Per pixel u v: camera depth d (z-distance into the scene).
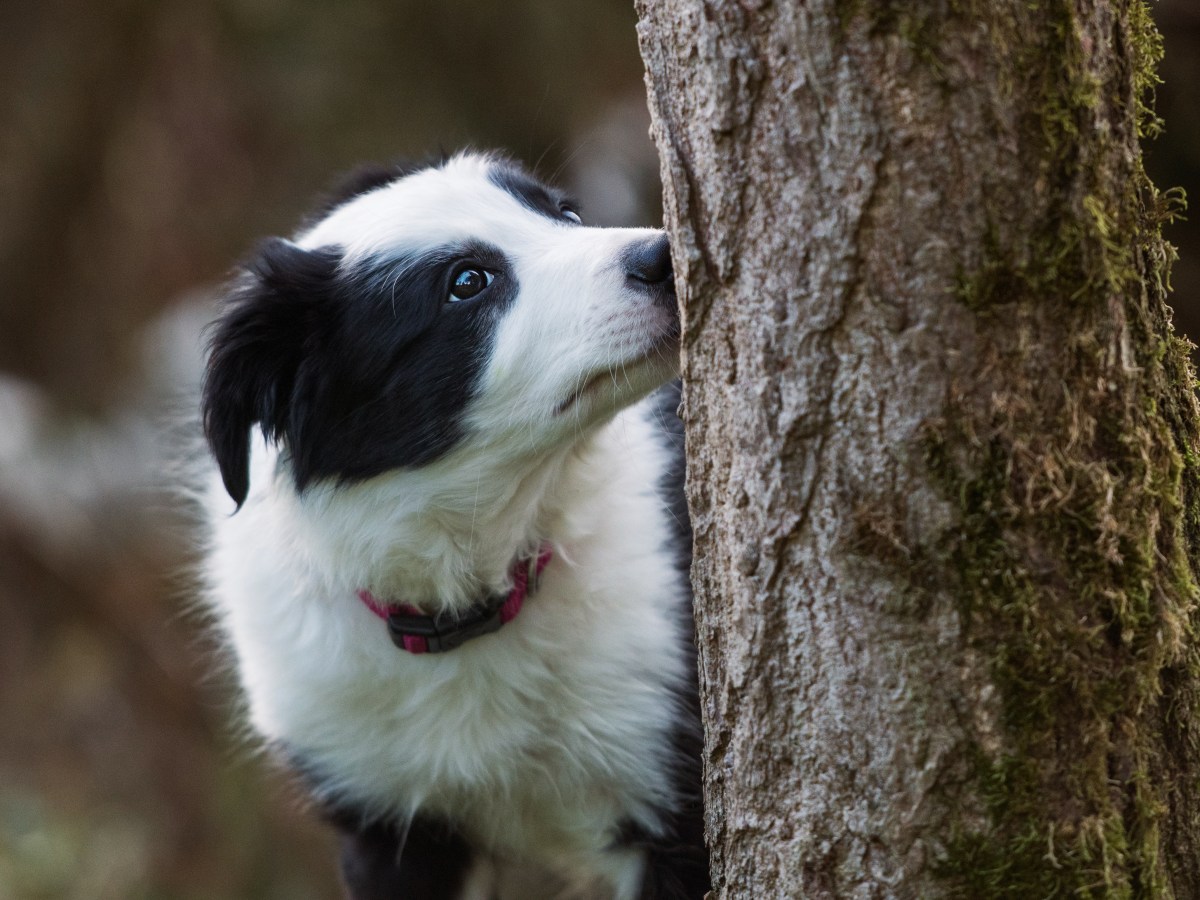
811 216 2.97
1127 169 2.99
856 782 3.15
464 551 4.68
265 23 10.44
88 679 10.60
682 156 3.19
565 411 4.35
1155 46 3.30
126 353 11.20
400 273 4.56
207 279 11.01
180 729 10.54
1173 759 3.16
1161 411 3.19
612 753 4.86
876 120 2.86
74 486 11.09
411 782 5.03
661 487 5.15
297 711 5.02
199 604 6.18
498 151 6.20
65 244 11.14
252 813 9.96
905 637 3.05
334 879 9.81
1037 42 2.81
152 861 9.85
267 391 4.69
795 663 3.21
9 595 10.85
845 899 3.21
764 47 2.97
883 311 2.94
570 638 4.80
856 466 3.03
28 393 11.36
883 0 2.81
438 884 5.29
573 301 4.27
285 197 10.53
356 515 4.71
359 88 10.16
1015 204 2.85
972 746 3.03
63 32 10.82
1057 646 2.98
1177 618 3.09
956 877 3.08
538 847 5.27
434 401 4.53
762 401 3.14
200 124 10.87
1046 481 2.93
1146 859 3.08
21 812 9.56
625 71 10.16
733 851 3.45
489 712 4.84
